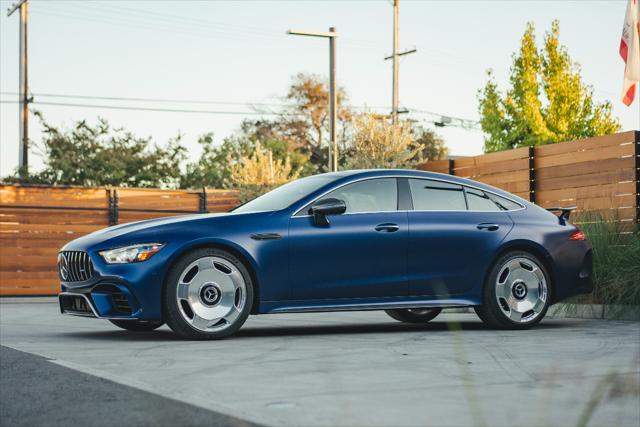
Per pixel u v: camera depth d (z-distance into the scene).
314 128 49.91
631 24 9.81
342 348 5.85
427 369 4.76
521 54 27.88
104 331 7.62
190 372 4.71
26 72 26.80
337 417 3.40
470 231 7.38
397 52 32.00
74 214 16.14
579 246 7.85
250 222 6.77
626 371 4.65
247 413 3.46
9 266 15.67
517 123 28.02
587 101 27.58
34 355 5.54
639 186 9.65
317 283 6.90
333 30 22.42
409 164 21.19
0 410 3.61
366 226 7.06
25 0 26.97
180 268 6.50
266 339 6.60
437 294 7.27
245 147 43.88
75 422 3.34
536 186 10.88
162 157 26.12
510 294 7.46
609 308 8.74
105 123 25.62
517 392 3.98
